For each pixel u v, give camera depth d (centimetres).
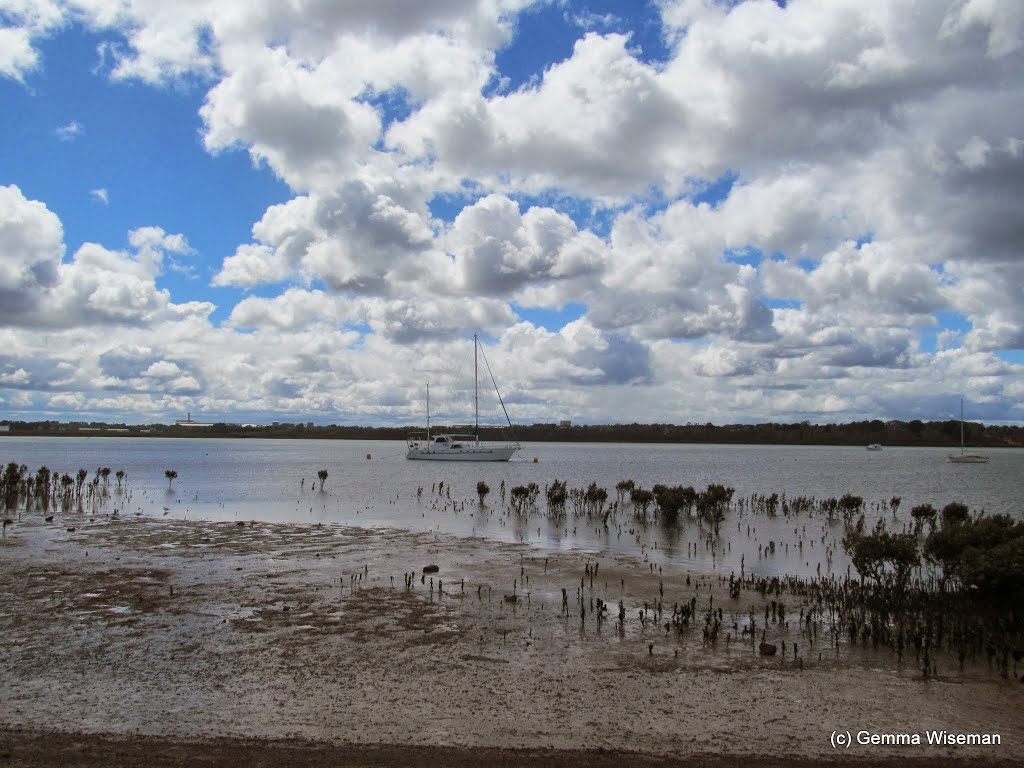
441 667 1433
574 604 1977
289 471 9350
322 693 1287
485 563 2584
